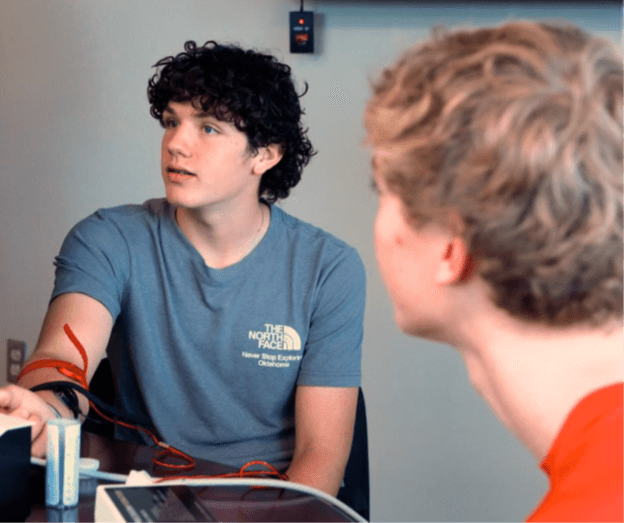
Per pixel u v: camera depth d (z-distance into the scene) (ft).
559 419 1.65
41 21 7.80
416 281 1.79
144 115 7.71
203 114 4.66
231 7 7.32
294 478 4.31
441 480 7.55
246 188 4.84
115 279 4.94
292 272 4.99
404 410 7.52
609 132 1.55
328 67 7.16
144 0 7.50
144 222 5.12
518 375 1.68
